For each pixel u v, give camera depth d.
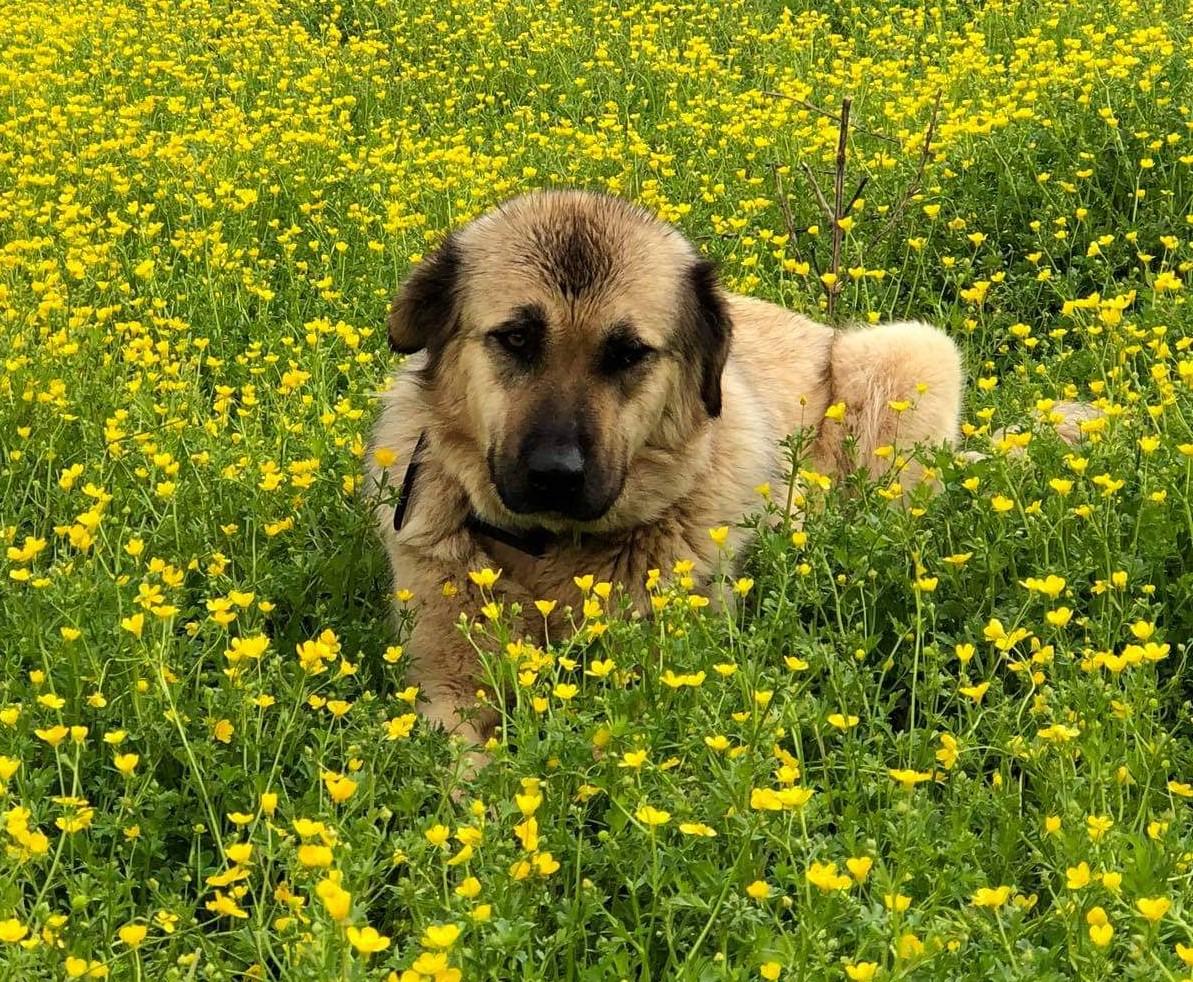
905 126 3.48
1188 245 2.75
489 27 4.81
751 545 2.13
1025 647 1.90
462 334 2.07
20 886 1.58
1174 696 1.83
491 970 1.51
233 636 1.97
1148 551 1.97
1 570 1.98
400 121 3.93
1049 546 2.00
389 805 1.69
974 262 2.85
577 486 1.98
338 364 2.55
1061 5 4.45
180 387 2.34
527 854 1.56
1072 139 3.04
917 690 1.86
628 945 1.61
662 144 3.58
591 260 2.04
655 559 2.07
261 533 2.10
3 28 4.71
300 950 1.49
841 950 1.59
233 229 3.04
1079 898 1.54
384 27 5.18
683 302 2.10
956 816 1.62
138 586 1.96
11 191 3.06
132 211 2.88
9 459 2.20
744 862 1.59
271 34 4.82
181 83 4.19
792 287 2.75
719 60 4.44
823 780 1.72
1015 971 1.50
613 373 2.03
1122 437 2.12
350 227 3.04
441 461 2.08
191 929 1.60
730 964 1.60
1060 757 1.66
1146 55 3.50
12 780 1.67
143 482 2.17
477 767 1.88
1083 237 2.83
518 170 3.49
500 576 2.06
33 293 2.57
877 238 2.88
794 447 2.06
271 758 1.77
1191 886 1.59
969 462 2.15
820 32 4.85
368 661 1.97
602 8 5.15
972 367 2.56
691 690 1.77
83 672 1.81
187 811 1.73
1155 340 2.28
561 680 1.96
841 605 1.97
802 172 3.10
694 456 2.09
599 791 1.69
